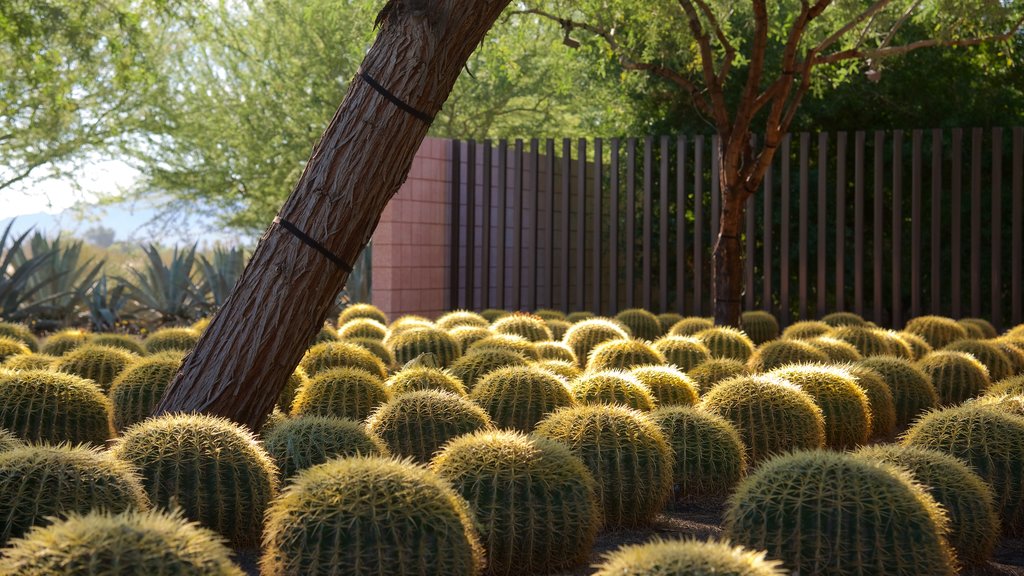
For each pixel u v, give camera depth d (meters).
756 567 2.52
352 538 3.11
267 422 5.29
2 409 4.98
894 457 4.33
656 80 17.61
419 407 5.00
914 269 13.16
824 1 9.59
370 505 3.15
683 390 6.36
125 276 20.11
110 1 14.54
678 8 11.10
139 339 13.14
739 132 10.24
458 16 4.77
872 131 17.69
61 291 15.91
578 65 20.28
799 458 3.66
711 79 10.52
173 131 21.97
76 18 14.09
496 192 15.76
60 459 3.49
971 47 16.62
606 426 4.74
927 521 3.49
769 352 7.92
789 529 3.47
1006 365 8.67
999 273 12.92
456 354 8.45
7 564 2.41
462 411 5.07
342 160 4.73
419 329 8.65
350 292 16.22
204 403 4.73
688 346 8.03
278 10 21.52
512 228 15.95
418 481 3.30
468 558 3.28
